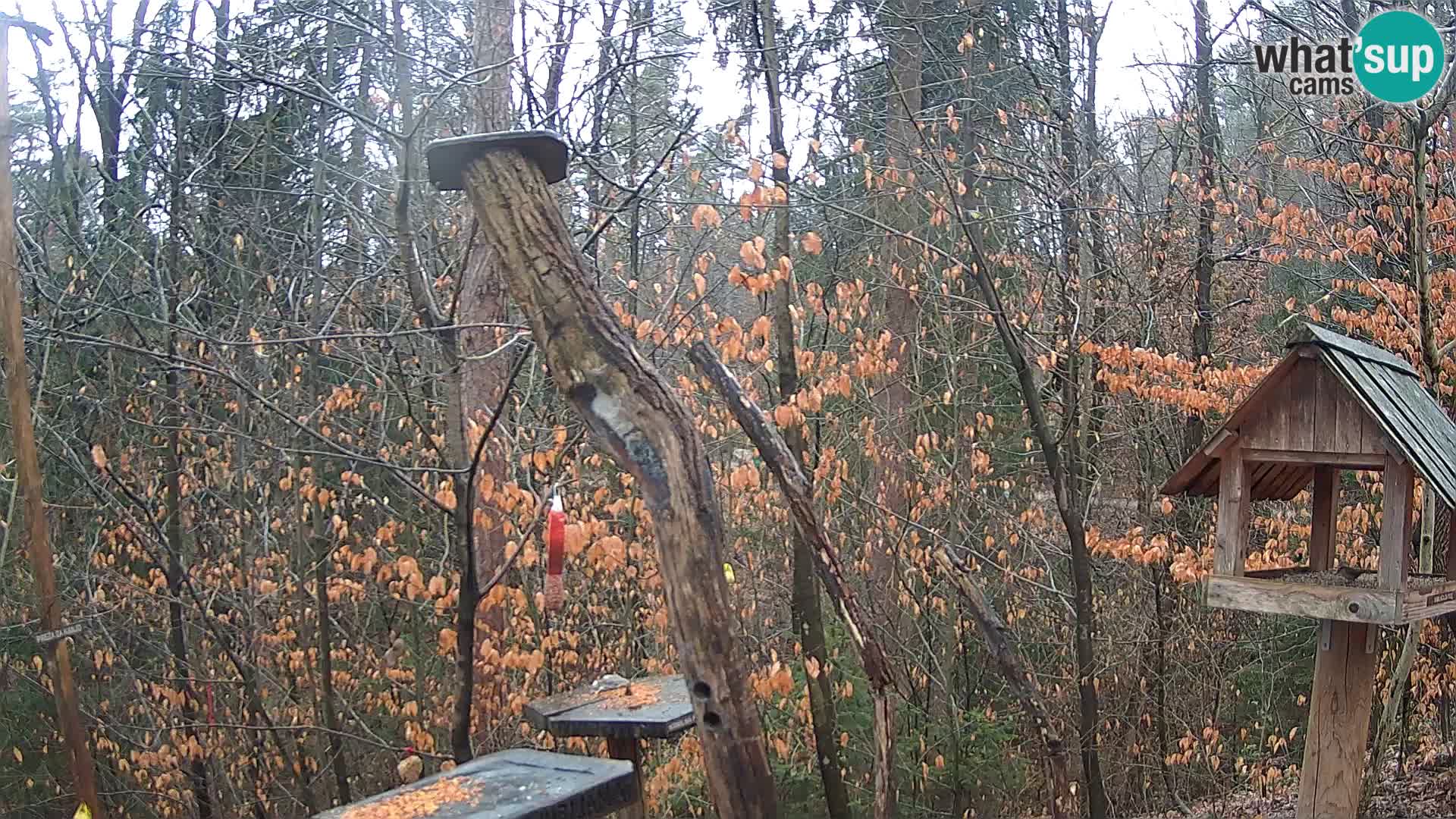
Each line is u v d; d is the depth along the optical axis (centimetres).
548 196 331
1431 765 981
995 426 1186
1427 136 805
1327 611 511
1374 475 891
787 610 1001
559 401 880
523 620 799
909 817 1010
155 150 917
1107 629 1080
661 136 852
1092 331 934
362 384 904
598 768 323
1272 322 1268
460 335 753
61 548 1006
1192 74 1166
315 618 980
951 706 1001
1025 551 1080
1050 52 1180
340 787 878
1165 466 1148
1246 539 554
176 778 999
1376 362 568
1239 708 1209
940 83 962
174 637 895
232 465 988
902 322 1049
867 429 940
